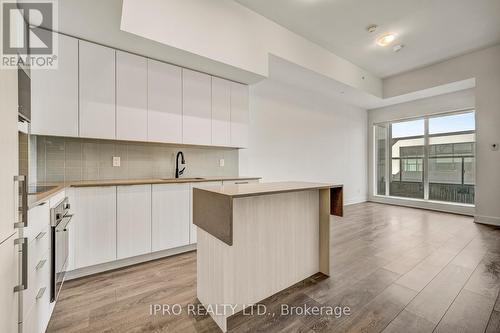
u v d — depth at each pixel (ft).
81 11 6.21
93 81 7.53
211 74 10.19
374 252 8.89
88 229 6.95
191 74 9.62
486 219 13.10
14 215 3.41
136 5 6.90
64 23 6.62
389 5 9.50
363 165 20.77
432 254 8.66
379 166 20.98
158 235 8.24
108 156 8.82
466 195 15.89
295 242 6.63
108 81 7.78
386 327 4.82
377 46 12.73
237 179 10.61
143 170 9.63
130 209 7.67
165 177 10.20
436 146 17.28
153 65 8.66
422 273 7.16
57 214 5.27
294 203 6.60
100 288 6.39
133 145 9.40
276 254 6.15
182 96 9.38
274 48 10.55
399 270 7.39
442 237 10.67
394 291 6.18
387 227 12.37
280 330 4.77
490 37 11.98
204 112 10.03
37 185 6.31
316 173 16.83
